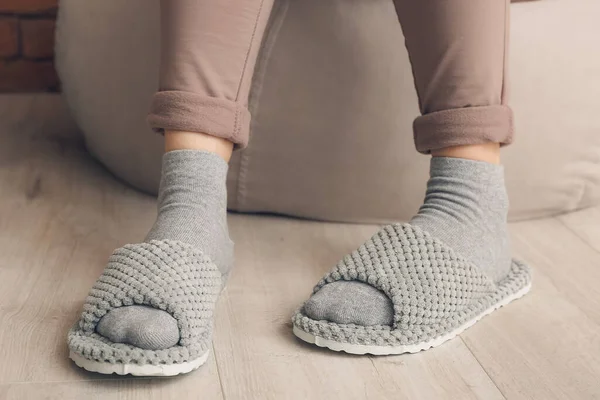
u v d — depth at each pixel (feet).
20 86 5.73
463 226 3.04
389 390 2.64
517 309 3.25
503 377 2.76
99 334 2.63
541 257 3.75
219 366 2.72
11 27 5.55
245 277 3.38
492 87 2.97
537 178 3.95
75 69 4.16
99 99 4.07
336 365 2.77
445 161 3.09
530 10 3.67
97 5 3.96
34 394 2.50
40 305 3.04
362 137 3.70
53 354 2.72
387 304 2.85
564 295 3.39
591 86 3.83
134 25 3.83
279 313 3.10
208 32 2.80
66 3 4.23
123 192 4.25
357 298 2.84
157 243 2.76
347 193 3.86
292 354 2.82
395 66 3.58
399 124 3.68
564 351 2.94
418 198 3.88
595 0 3.81
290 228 3.92
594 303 3.33
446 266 2.93
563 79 3.75
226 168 3.02
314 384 2.65
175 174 2.91
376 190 3.84
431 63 2.97
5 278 3.23
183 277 2.69
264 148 3.78
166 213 2.90
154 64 3.81
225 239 3.04
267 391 2.60
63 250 3.53
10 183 4.24
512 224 4.12
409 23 3.00
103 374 2.62
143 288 2.63
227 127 2.89
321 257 3.63
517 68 3.66
